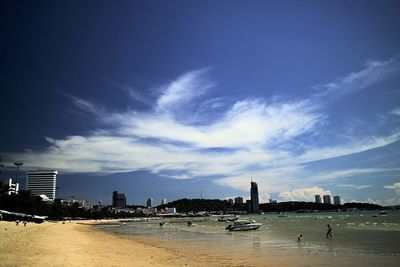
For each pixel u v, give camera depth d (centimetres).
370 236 6394
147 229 13112
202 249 4934
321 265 3256
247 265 3306
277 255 4041
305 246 5012
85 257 3438
